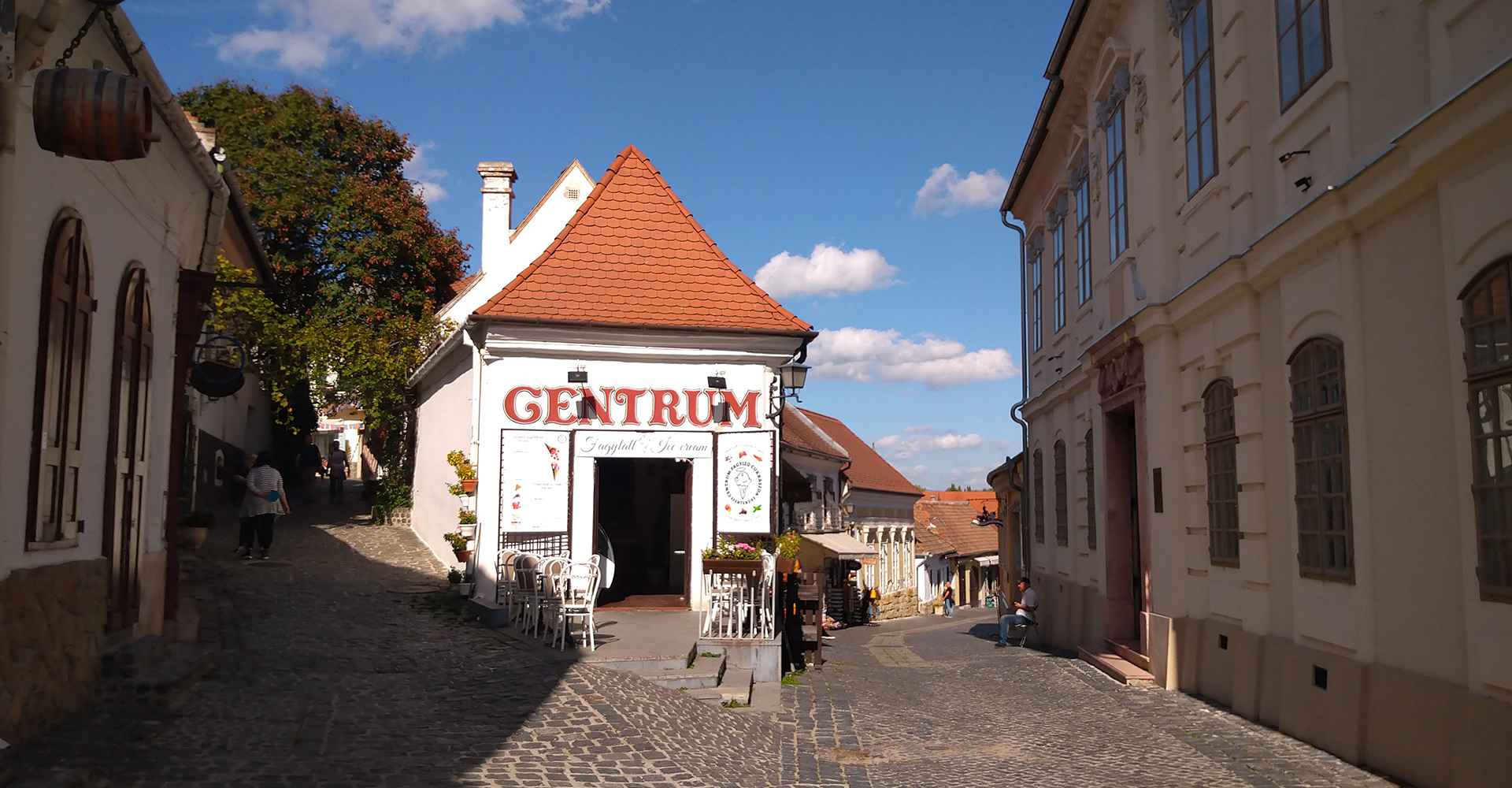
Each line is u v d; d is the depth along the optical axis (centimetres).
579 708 930
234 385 1246
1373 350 813
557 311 1526
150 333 953
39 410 682
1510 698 643
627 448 1521
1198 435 1202
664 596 1648
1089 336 1686
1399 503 777
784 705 1162
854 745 971
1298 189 936
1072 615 1819
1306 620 927
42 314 686
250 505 1794
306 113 3028
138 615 938
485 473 1505
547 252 1619
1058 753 927
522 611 1326
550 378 1517
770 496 1508
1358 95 831
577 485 1507
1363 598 820
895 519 4456
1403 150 736
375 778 692
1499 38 654
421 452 2267
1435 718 725
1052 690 1310
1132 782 805
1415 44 750
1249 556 1038
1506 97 621
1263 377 1021
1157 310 1266
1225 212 1105
